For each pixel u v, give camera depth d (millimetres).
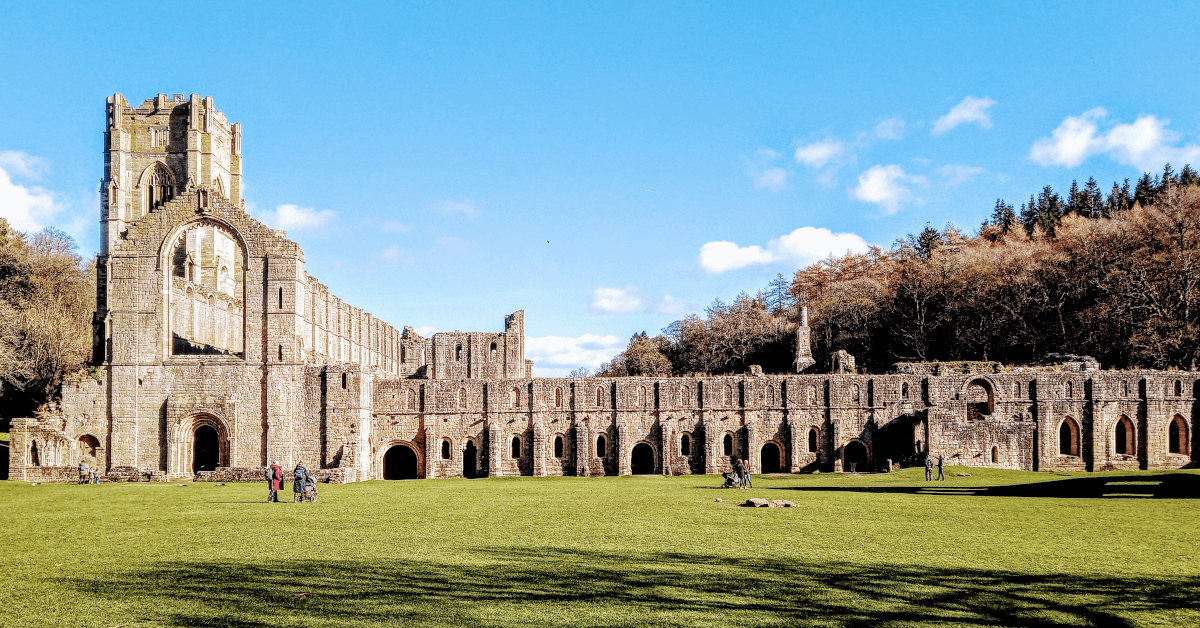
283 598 27812
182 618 25438
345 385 100125
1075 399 115812
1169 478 73812
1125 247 141125
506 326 167875
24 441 85375
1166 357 129625
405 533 42781
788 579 30734
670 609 26422
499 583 30016
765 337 179375
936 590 29047
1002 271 150625
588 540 40125
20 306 123938
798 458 113875
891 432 114250
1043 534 42438
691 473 113438
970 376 115188
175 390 97375
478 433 110312
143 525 46688
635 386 113625
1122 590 29125
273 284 99062
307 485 62500
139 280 98062
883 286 172000
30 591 29031
